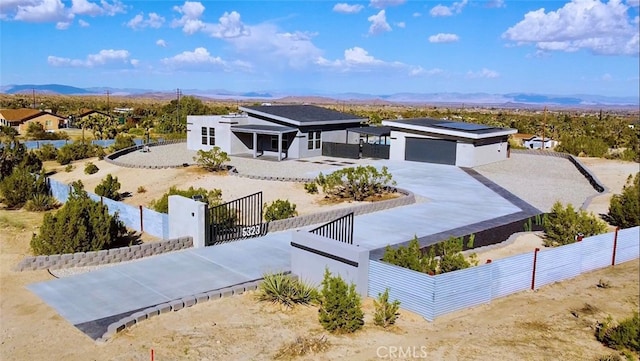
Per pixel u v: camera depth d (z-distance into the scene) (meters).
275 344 9.20
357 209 19.28
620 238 15.12
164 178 29.33
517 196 23.70
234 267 13.16
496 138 36.28
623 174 31.14
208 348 9.00
